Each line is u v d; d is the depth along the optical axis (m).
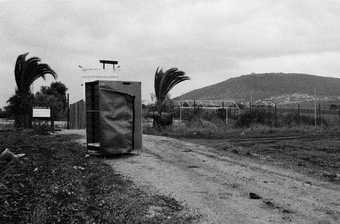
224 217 7.40
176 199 8.50
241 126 33.19
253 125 32.84
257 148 18.36
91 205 7.39
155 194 8.81
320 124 35.94
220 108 39.31
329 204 8.49
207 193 9.13
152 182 10.04
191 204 8.16
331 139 23.59
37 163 11.27
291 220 7.33
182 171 11.69
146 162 13.05
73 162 12.02
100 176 10.20
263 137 25.08
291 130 30.20
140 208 7.57
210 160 14.07
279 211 7.87
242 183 10.30
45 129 24.86
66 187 8.31
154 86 32.44
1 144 15.75
